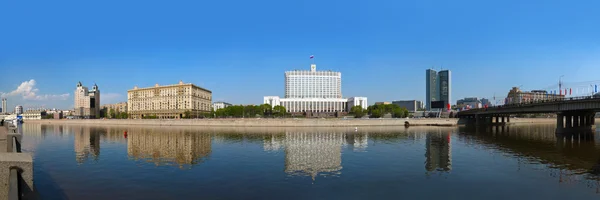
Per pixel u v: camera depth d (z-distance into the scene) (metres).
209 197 30.28
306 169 43.53
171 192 31.86
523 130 136.12
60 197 30.02
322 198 30.25
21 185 13.12
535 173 41.00
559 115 102.12
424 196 30.98
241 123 184.50
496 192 32.31
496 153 59.31
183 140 88.56
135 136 105.00
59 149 65.44
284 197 30.41
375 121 180.88
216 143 80.00
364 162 49.16
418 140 87.56
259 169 43.47
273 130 141.75
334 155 56.88
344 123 177.00
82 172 40.91
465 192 32.28
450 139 90.44
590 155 56.47
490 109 154.38
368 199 29.98
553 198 30.38
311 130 141.12
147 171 41.75
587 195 31.27
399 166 45.72
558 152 60.66
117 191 32.09
